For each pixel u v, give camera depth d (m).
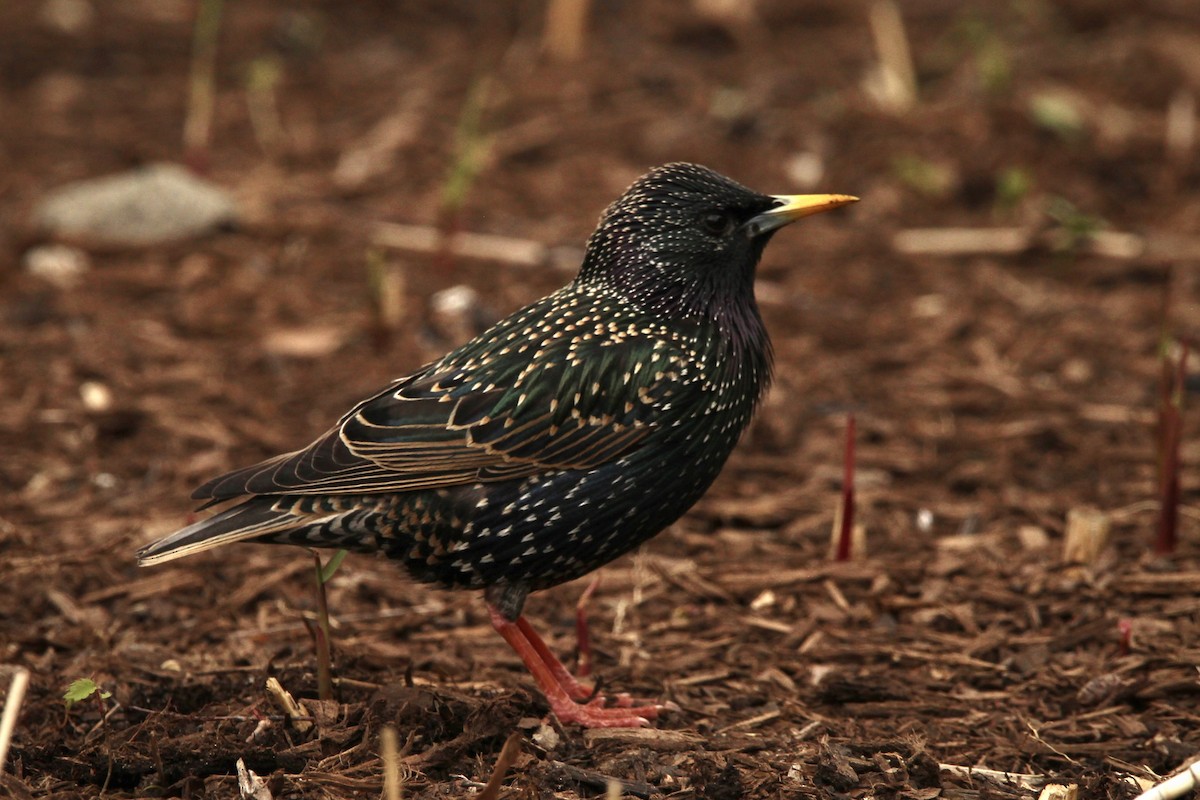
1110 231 15.49
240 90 19.14
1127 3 20.61
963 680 8.36
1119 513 10.39
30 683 8.00
